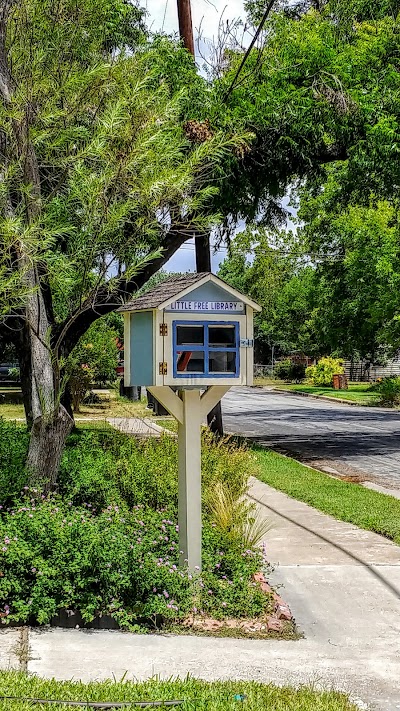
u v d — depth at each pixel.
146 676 4.82
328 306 34.97
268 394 41.16
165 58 11.80
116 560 5.83
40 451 7.72
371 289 30.23
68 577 5.85
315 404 33.50
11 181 7.05
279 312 48.44
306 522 9.74
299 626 6.07
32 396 7.88
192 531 6.33
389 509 10.44
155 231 7.30
